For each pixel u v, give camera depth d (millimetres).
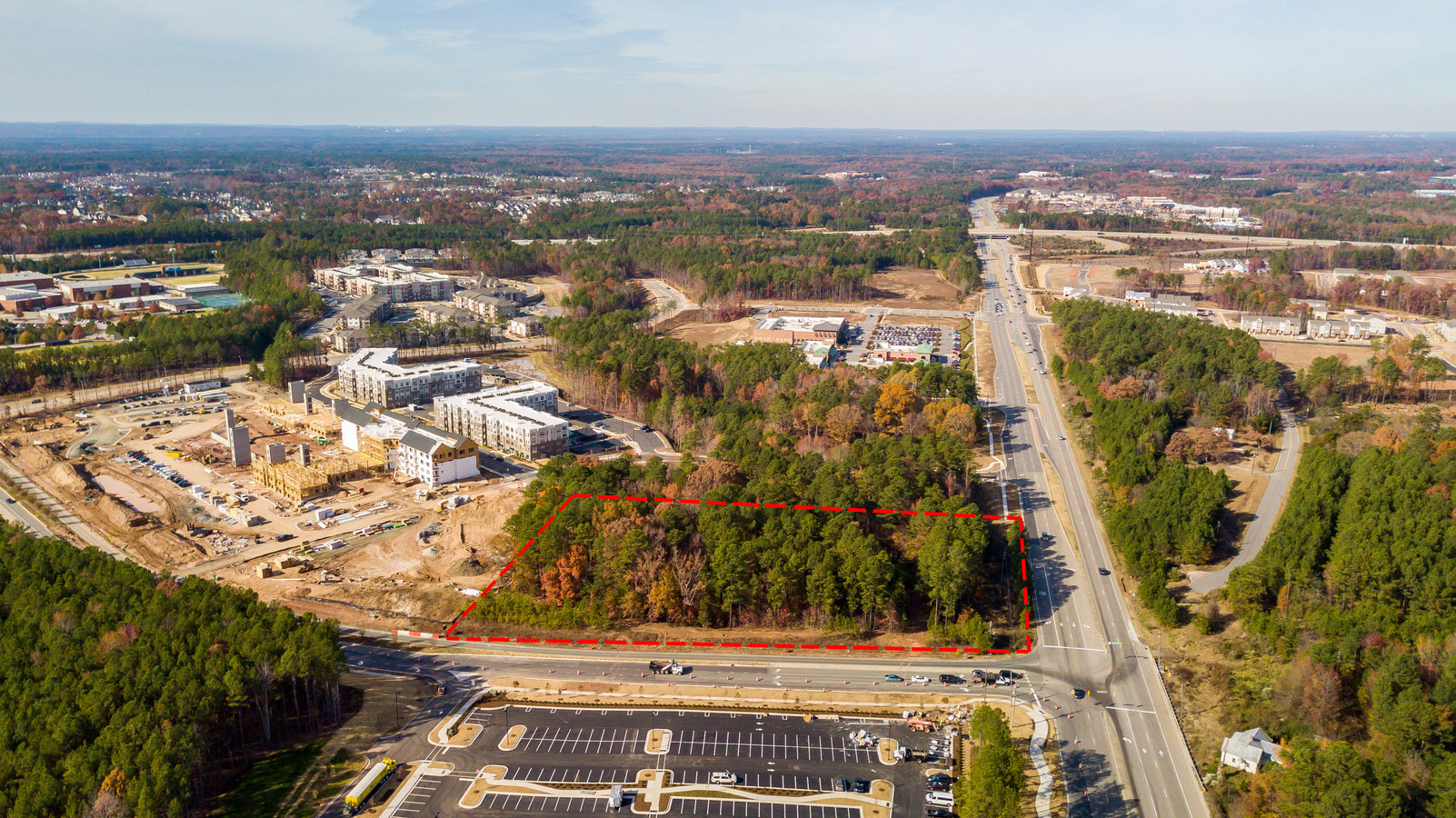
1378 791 192750
